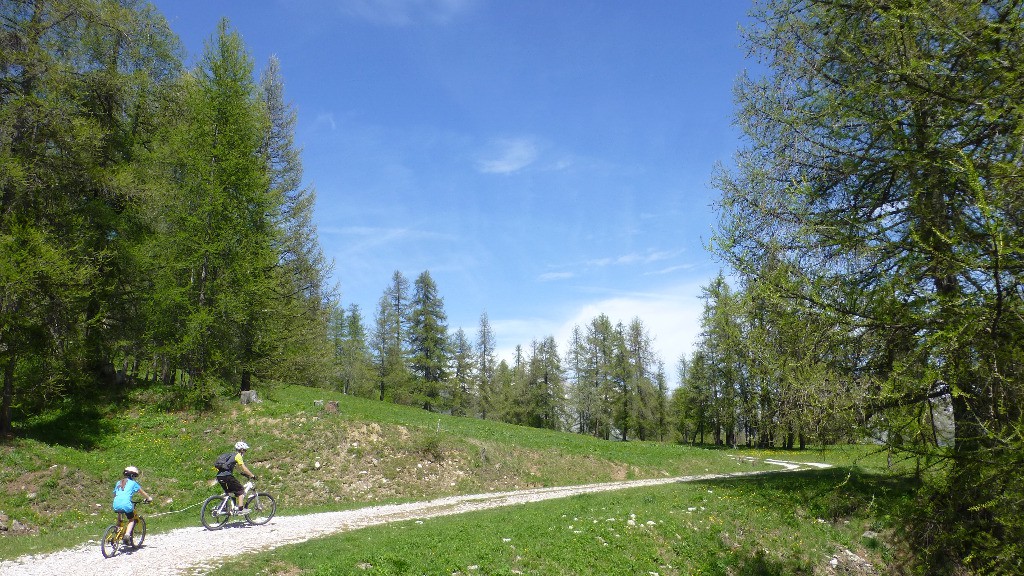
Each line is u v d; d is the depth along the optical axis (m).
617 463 34.66
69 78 20.84
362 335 75.06
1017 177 5.22
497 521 15.77
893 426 6.44
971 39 5.69
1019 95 5.38
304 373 32.78
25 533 14.64
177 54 26.98
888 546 13.60
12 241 18.48
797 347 7.21
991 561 5.68
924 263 6.17
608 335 65.19
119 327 24.97
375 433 27.08
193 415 25.39
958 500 5.98
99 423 23.30
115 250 23.45
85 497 17.30
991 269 5.18
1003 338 5.39
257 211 26.16
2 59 18.89
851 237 6.94
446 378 65.44
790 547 14.27
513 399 73.00
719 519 15.77
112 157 24.30
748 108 10.30
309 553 11.73
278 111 37.69
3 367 19.55
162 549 12.21
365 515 18.16
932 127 6.25
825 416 7.07
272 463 22.91
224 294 24.52
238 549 12.27
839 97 7.46
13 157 19.03
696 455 39.03
